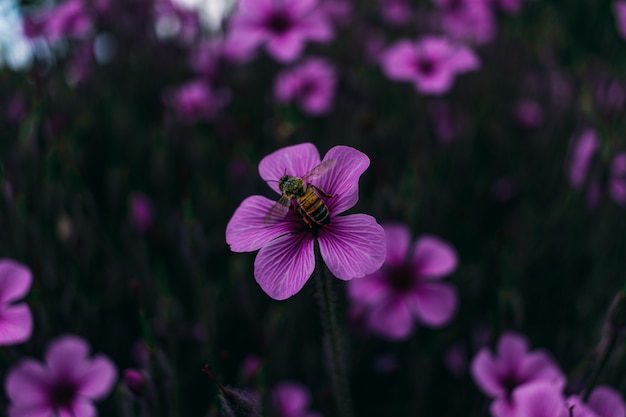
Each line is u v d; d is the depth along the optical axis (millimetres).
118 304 255
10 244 228
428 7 475
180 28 433
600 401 179
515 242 284
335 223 155
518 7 409
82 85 366
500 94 391
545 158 343
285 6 315
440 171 308
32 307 199
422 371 234
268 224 159
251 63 398
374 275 232
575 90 349
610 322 169
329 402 196
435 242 234
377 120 322
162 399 190
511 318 217
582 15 461
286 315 237
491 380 198
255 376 209
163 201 294
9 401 208
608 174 257
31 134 246
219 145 343
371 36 438
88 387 202
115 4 408
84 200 263
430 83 293
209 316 225
